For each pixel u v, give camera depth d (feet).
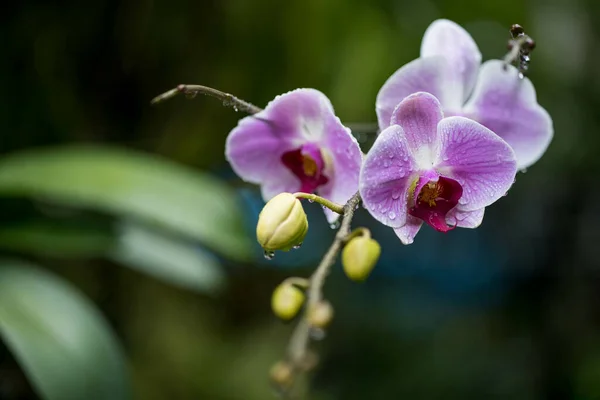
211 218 2.60
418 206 1.85
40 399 2.82
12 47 3.32
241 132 2.02
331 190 2.01
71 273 3.42
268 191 2.08
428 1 4.10
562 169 5.69
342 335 5.57
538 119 2.03
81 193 2.53
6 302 2.38
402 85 1.93
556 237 5.88
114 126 3.67
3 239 2.65
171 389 3.74
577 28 5.29
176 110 3.71
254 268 4.62
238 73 3.71
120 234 2.75
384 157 1.79
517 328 5.82
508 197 6.04
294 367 2.25
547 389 5.36
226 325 4.34
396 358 5.50
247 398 3.94
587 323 5.60
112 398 2.30
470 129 1.81
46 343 2.30
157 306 3.84
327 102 1.92
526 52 1.98
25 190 2.52
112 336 2.41
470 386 5.31
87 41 3.45
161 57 3.59
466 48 2.02
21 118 3.37
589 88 5.45
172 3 3.48
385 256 6.19
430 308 6.08
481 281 6.29
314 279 1.98
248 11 3.61
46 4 3.33
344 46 3.78
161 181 2.64
